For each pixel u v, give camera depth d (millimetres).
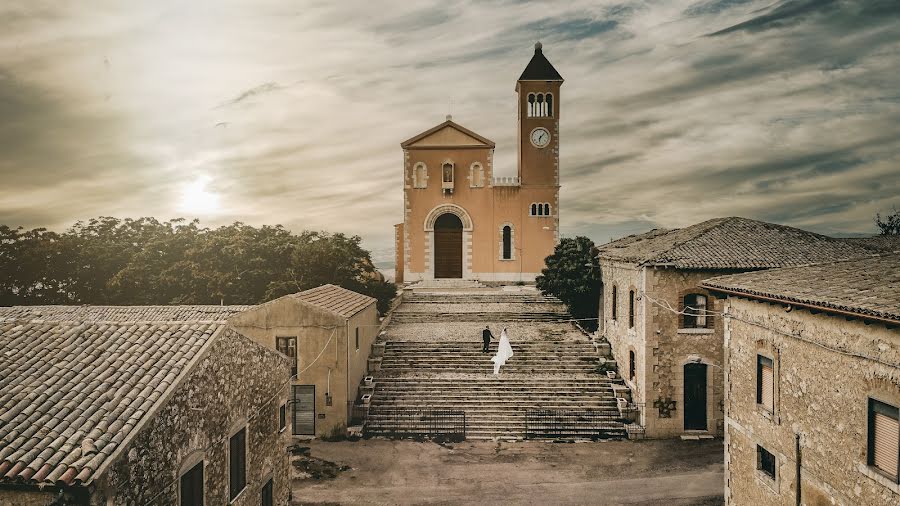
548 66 55938
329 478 23938
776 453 16219
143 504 11078
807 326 14867
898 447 12047
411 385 32438
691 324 28328
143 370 12734
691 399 28531
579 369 34125
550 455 26250
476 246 55812
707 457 25766
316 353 28406
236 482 15438
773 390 16469
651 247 31562
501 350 26719
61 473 9781
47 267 42906
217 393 14266
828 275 16141
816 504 14516
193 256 41188
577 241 42094
